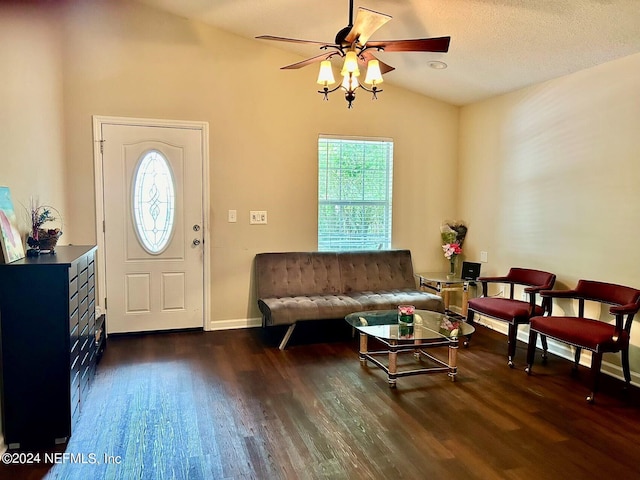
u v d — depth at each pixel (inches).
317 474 85.4
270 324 158.7
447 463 89.4
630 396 122.0
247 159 182.4
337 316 162.2
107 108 165.8
